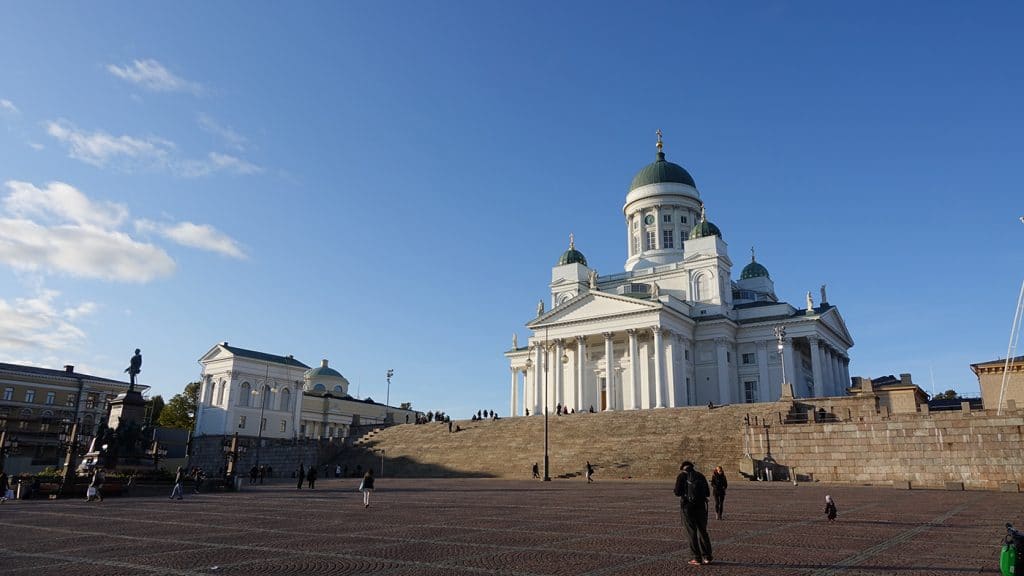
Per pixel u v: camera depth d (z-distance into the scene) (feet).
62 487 132.98
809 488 146.10
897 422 164.96
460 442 240.12
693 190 376.48
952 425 158.51
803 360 330.13
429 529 72.28
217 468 331.98
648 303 288.30
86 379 394.73
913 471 160.66
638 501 111.45
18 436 308.19
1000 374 213.05
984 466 153.17
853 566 48.96
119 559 52.26
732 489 141.59
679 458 190.70
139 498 131.85
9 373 369.91
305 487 171.83
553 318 319.06
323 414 451.53
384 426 288.30
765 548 57.52
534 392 339.57
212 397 390.63
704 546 49.57
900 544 59.98
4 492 125.49
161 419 451.94
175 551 56.44
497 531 70.08
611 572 46.60
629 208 380.78
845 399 198.49
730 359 310.65
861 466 166.91
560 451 210.18
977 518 82.99
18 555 54.39
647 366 298.35
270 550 56.85
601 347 316.60
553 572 46.55
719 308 315.78
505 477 205.57
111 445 160.25
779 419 185.68
